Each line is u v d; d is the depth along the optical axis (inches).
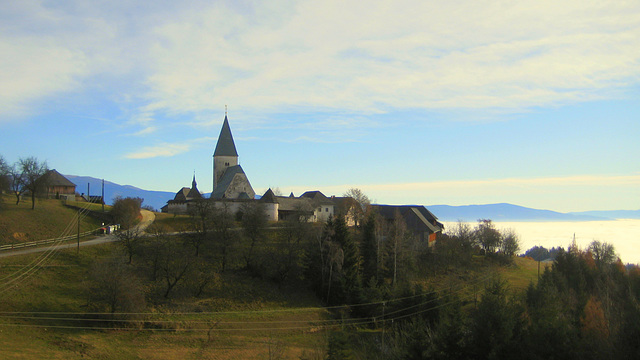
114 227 3846.0
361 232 4662.9
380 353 2006.6
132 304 2549.2
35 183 3961.6
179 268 3147.1
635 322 1162.6
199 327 2625.5
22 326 2222.0
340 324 2945.4
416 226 4690.0
